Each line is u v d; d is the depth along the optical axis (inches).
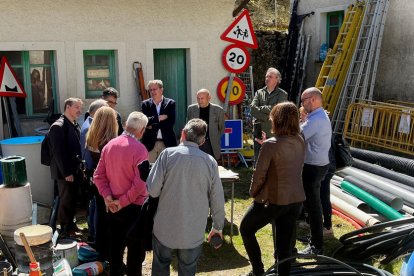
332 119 447.5
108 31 316.2
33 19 294.5
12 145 239.9
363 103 418.9
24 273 157.9
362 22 446.0
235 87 318.3
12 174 186.5
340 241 202.7
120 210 162.6
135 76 327.6
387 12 456.4
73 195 212.5
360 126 410.3
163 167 145.7
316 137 190.1
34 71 307.6
